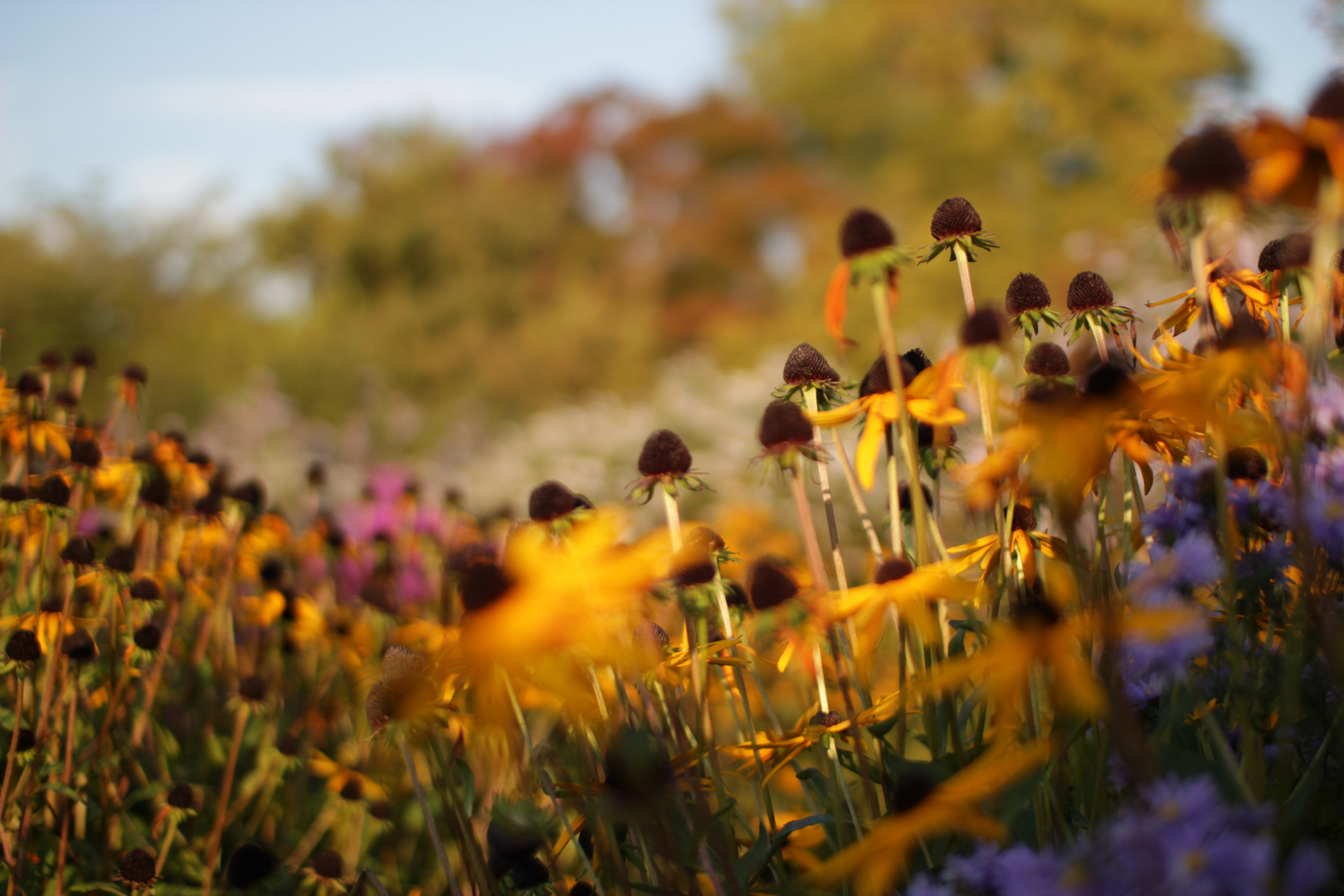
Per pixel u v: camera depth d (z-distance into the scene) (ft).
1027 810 2.71
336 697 3.95
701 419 13.73
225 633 4.10
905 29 34.99
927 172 30.48
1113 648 2.51
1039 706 2.69
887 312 2.67
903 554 2.84
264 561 4.45
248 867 3.24
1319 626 2.48
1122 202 23.40
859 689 2.82
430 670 2.73
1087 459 2.57
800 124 39.06
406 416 18.61
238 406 16.84
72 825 3.36
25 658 3.27
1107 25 27.71
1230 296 2.86
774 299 38.37
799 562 4.27
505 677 2.62
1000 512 2.69
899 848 2.39
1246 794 2.46
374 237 27.81
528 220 30.14
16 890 3.17
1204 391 2.53
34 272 23.56
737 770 2.90
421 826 3.70
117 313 24.54
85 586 3.72
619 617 2.63
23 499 3.48
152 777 3.60
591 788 2.66
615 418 15.20
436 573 5.38
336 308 25.90
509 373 25.17
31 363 21.30
